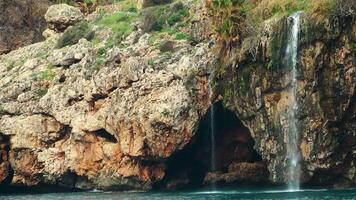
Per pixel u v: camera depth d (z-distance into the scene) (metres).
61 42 85.94
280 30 59.75
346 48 56.12
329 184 58.28
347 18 56.09
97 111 71.56
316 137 57.16
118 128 67.81
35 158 74.50
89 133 71.25
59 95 75.00
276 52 59.72
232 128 67.56
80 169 71.62
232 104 63.59
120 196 60.69
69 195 66.19
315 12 57.69
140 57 70.31
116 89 69.81
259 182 66.31
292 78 58.94
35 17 107.06
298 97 58.44
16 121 75.44
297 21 58.53
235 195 55.88
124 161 67.81
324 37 56.72
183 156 67.56
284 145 59.44
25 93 77.25
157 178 66.75
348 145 57.06
